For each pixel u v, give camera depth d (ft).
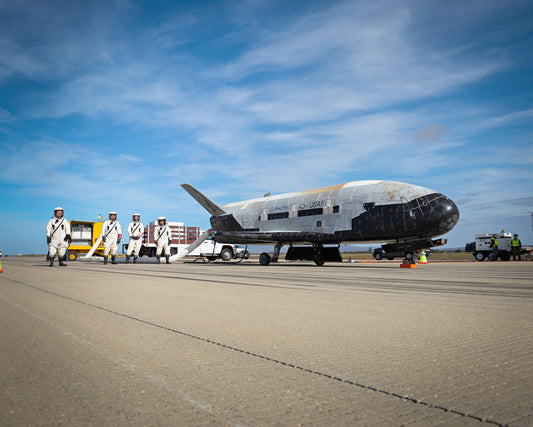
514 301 21.70
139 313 17.83
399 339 12.54
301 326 14.76
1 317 16.78
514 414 6.75
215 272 53.47
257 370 9.36
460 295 24.68
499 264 85.10
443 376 8.82
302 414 6.82
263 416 6.76
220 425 6.41
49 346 11.78
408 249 67.97
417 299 22.70
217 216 93.20
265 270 59.62
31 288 29.25
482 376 8.80
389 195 64.28
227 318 16.52
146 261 104.17
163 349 11.39
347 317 16.70
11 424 6.48
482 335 13.07
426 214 60.29
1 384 8.46
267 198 86.02
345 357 10.44
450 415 6.72
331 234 70.13
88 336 13.12
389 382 8.44
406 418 6.62
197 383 8.48
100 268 65.67
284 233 76.84
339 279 39.81
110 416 6.82
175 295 24.88
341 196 70.38
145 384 8.45
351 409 7.03
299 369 9.42
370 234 65.51
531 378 8.65
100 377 8.92
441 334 13.25
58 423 6.53
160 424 6.46
